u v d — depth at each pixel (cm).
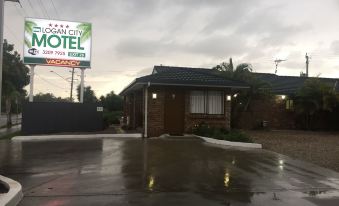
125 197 746
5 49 4225
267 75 3353
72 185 845
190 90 1950
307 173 1002
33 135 1934
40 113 2125
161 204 700
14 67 4266
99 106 2222
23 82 4481
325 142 1761
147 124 1903
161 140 1736
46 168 1047
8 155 1287
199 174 970
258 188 833
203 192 791
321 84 2711
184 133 1930
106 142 1661
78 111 2192
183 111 1941
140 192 785
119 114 3741
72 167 1062
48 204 698
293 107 2877
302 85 2878
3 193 748
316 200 744
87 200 724
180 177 932
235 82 1955
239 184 866
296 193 796
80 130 2191
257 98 2584
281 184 873
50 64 2298
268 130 2686
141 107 2233
